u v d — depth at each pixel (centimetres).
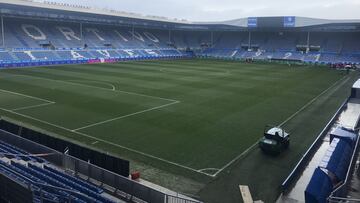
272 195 1856
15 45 7988
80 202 1473
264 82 5622
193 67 7700
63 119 3142
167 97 4169
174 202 1645
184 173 2095
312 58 9581
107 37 10406
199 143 2602
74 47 9050
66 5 8456
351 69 7775
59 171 1911
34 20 9225
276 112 3606
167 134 2783
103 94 4266
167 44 11731
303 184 1981
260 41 11388
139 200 1731
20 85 4794
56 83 5019
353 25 9306
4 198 1543
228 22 11106
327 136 2816
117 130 2853
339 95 4634
